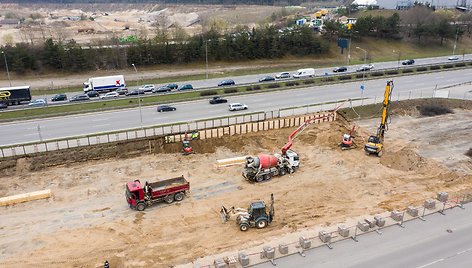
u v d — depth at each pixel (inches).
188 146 2110.0
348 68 4207.7
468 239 1274.6
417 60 4645.7
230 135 2239.2
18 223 1496.1
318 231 1360.7
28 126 2372.0
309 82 3353.8
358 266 1155.3
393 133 2363.4
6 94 2933.1
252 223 1421.0
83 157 2015.3
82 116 2559.1
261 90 3105.3
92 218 1526.8
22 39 5940.0
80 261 1261.1
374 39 5428.2
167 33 5679.1
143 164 1993.1
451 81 3457.2
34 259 1277.1
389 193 1664.6
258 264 1177.4
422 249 1229.1
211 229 1437.0
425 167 1900.8
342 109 2615.7
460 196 1567.4
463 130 2402.8
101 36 6471.5
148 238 1389.0
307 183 1782.7
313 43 4921.3
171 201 1626.5
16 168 1909.4
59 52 4109.3
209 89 3164.4
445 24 5438.0
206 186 1769.2
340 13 7362.2
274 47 4808.1
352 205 1571.1
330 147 2177.7
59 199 1667.1
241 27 6461.6
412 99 2834.6
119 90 3270.2
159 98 2930.6
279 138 2261.3
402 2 7352.4
